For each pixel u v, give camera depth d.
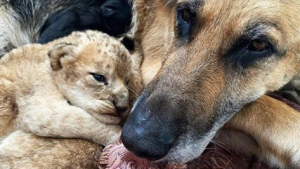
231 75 0.32
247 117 0.35
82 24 0.41
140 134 0.29
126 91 0.32
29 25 0.46
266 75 0.32
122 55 0.33
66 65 0.33
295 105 0.39
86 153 0.32
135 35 0.41
